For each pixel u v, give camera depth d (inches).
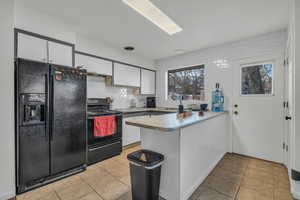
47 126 76.3
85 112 92.7
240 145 116.2
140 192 58.5
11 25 66.5
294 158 60.5
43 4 75.0
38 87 73.8
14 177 66.8
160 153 65.2
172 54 155.2
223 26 95.0
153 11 80.7
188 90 154.6
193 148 69.9
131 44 127.5
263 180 79.8
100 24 93.7
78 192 70.4
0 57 63.6
